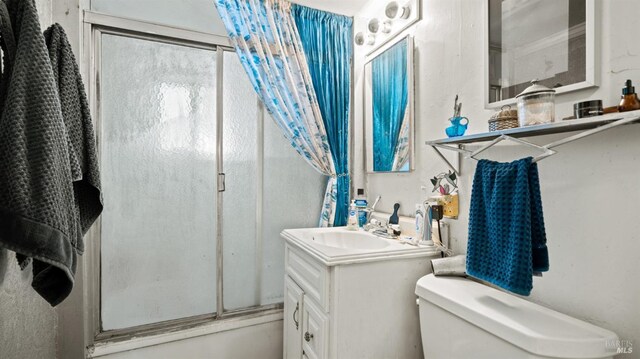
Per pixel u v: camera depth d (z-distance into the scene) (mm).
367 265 1143
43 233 551
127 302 1569
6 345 830
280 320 1836
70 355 1395
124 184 1562
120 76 1548
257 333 1784
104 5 1509
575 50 838
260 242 1846
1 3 581
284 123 1760
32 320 1056
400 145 1584
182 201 1672
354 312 1122
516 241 794
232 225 1779
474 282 1075
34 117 567
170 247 1650
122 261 1561
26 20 600
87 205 818
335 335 1094
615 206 763
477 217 937
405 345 1197
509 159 1039
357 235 1586
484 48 1112
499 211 853
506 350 769
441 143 1135
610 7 772
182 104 1669
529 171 807
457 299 928
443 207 1263
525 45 978
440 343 985
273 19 1762
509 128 926
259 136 1838
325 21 1946
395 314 1183
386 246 1317
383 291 1164
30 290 1019
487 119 1126
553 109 809
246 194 1812
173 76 1651
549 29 906
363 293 1135
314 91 1875
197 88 1700
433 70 1396
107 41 1521
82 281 1418
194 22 1679
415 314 1212
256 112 1834
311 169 1987
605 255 782
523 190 795
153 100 1613
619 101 751
